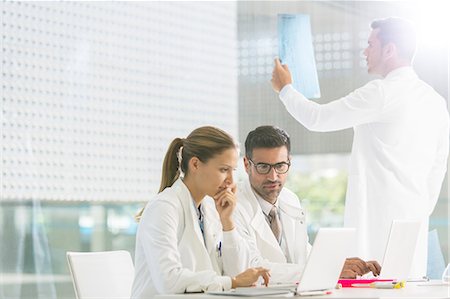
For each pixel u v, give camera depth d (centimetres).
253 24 566
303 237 324
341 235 241
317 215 554
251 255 302
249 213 315
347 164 550
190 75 538
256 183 313
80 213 476
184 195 268
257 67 566
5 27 446
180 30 534
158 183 517
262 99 564
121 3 502
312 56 407
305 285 231
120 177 496
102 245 485
